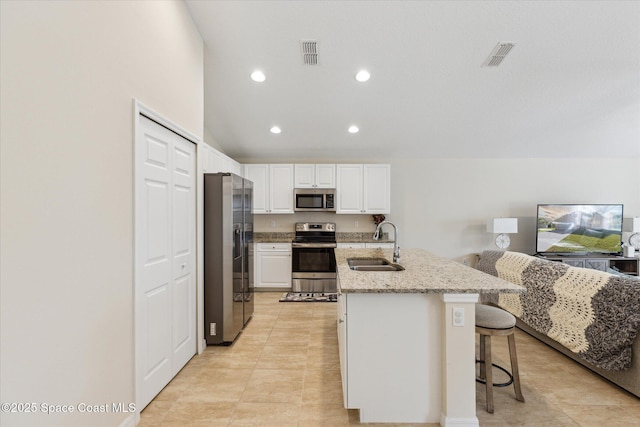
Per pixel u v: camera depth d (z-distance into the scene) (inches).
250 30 98.1
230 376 86.5
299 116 153.6
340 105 143.6
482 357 83.7
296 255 183.6
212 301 106.1
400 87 129.4
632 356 75.8
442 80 124.3
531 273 111.7
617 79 122.4
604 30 95.7
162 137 78.4
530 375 86.9
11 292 39.3
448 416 63.8
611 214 194.9
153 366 74.7
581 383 82.7
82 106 50.6
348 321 66.1
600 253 194.5
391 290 61.5
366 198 193.0
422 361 65.9
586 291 86.4
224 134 172.9
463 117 153.8
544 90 130.7
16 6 39.6
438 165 204.7
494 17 91.5
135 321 65.2
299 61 113.2
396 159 205.3
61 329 46.6
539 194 205.0
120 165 60.8
